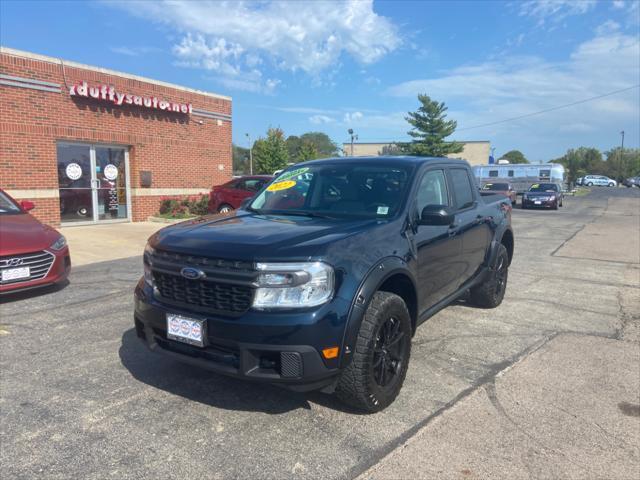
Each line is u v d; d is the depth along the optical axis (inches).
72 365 168.4
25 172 484.7
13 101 470.9
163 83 619.8
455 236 187.0
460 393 149.6
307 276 118.4
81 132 531.8
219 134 714.2
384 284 147.4
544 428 129.7
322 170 185.0
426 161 184.9
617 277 327.6
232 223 150.6
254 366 119.6
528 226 685.3
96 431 126.8
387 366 139.2
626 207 1178.6
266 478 108.1
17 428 127.8
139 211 607.5
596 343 195.8
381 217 156.2
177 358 132.4
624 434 127.4
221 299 123.8
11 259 235.0
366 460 114.9
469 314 234.7
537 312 239.8
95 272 315.9
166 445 120.7
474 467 112.3
